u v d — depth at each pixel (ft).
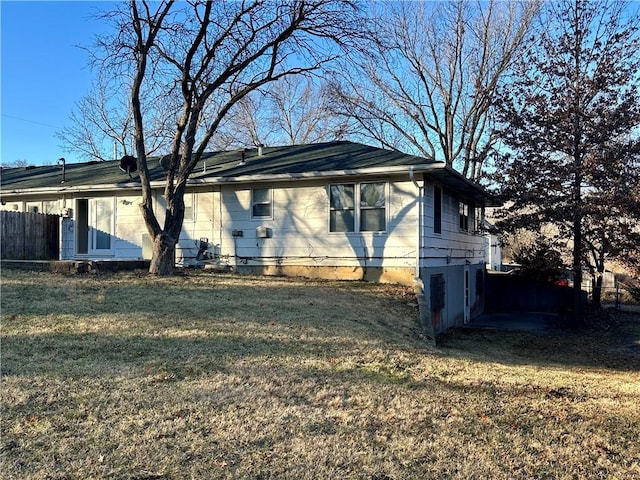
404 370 21.58
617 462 13.57
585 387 21.81
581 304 50.16
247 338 23.79
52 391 15.93
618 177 42.70
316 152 50.29
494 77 78.13
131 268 40.32
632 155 42.88
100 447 12.50
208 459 12.21
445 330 43.42
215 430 13.84
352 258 42.16
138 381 17.28
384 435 14.30
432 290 41.37
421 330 31.04
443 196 45.34
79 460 11.83
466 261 52.70
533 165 45.62
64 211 53.01
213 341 22.85
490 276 62.54
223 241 46.78
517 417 16.65
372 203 41.55
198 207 47.83
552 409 17.80
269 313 28.96
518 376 22.85
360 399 17.19
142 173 38.83
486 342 37.32
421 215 39.47
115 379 17.33
